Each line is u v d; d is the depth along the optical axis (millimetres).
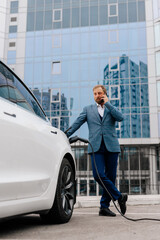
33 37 24734
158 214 4031
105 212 3777
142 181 18297
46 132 2850
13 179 2172
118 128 22203
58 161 2965
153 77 22625
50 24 24750
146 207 5238
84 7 24562
